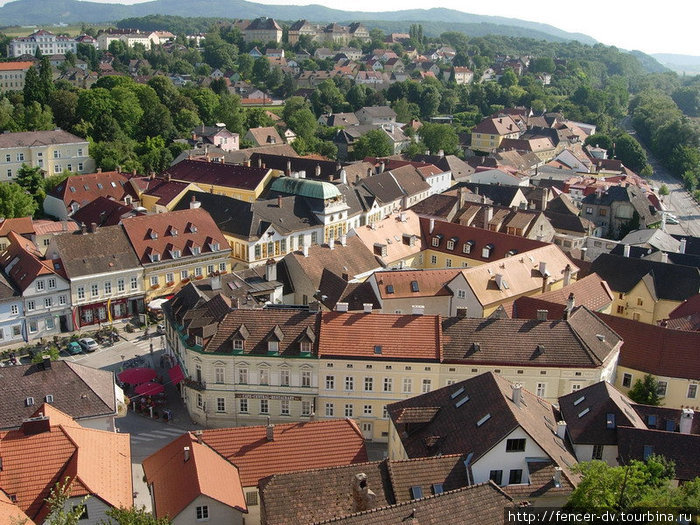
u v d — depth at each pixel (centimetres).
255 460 6562
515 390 6769
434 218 15512
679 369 8825
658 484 6131
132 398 9275
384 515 5122
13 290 11100
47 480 5778
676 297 12206
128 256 12200
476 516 5334
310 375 8556
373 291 10569
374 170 19888
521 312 9888
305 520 5759
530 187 19400
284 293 11100
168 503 5978
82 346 11000
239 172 17738
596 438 6981
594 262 13100
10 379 7600
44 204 17275
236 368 8575
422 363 8450
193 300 9481
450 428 6806
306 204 15138
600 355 8531
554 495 6097
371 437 8750
